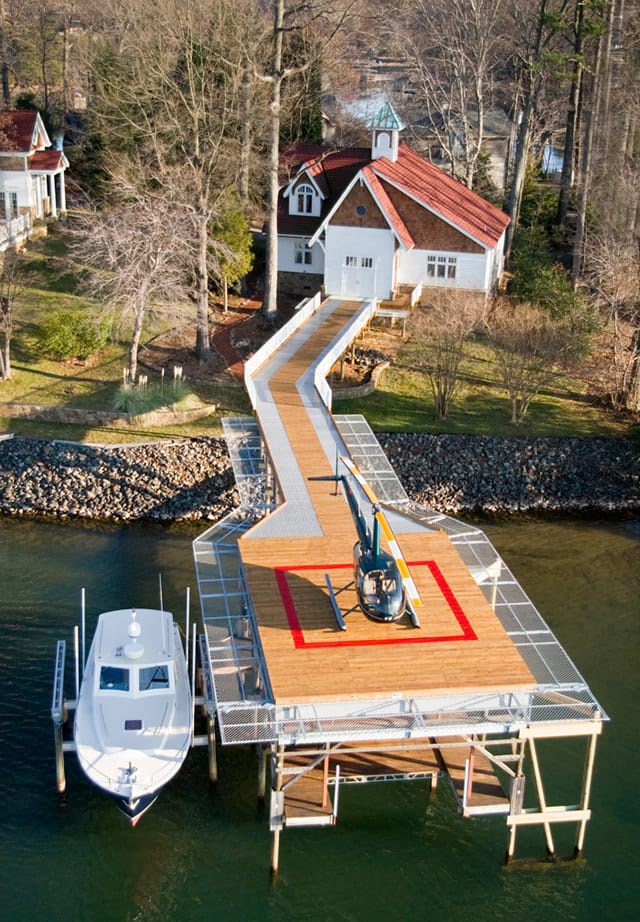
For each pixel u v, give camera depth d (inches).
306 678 1014.4
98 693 1145.4
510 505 1834.4
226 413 1956.2
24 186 2610.7
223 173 2347.4
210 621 1165.7
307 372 1891.0
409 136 3447.3
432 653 1064.2
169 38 2256.4
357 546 1151.0
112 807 1136.8
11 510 1769.2
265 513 1353.3
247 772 1197.7
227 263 2290.8
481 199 2586.1
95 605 1489.9
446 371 1943.9
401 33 3014.3
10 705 1274.6
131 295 1977.1
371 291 2357.3
